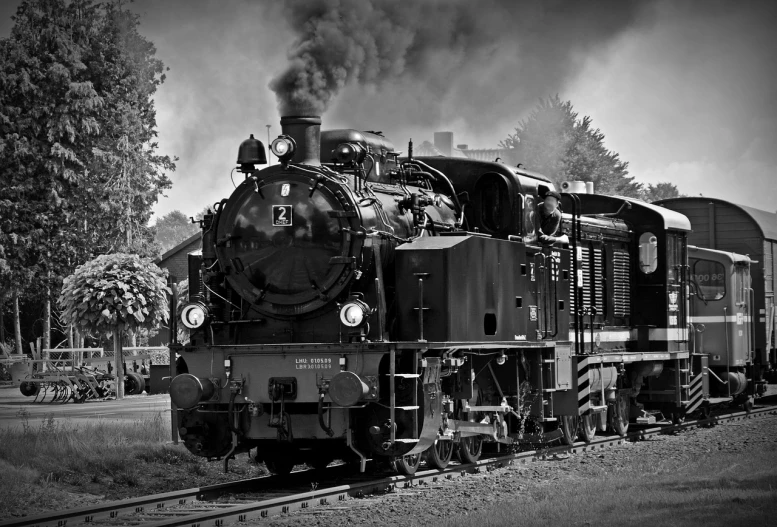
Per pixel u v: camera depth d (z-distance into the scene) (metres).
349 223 12.40
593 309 18.09
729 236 26.28
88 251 46.66
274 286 12.76
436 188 15.04
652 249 20.36
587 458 15.12
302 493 11.27
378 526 9.48
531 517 9.59
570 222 17.56
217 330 13.16
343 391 11.43
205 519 9.67
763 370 26.95
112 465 14.02
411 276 12.53
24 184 45.44
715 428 20.75
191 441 12.73
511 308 14.16
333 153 13.01
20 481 12.44
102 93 47.75
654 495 10.87
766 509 9.96
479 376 14.17
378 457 13.38
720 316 23.53
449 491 11.70
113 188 47.03
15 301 46.41
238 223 12.96
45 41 46.28
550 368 15.46
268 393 12.20
